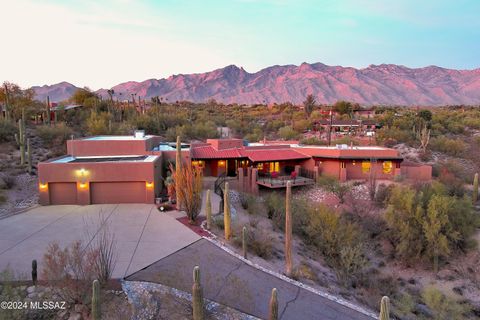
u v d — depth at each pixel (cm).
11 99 5025
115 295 1218
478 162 4384
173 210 2277
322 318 1328
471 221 2214
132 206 2378
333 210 2394
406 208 2259
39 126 4200
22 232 1819
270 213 2539
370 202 2806
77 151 2852
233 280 1430
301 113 8988
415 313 1736
